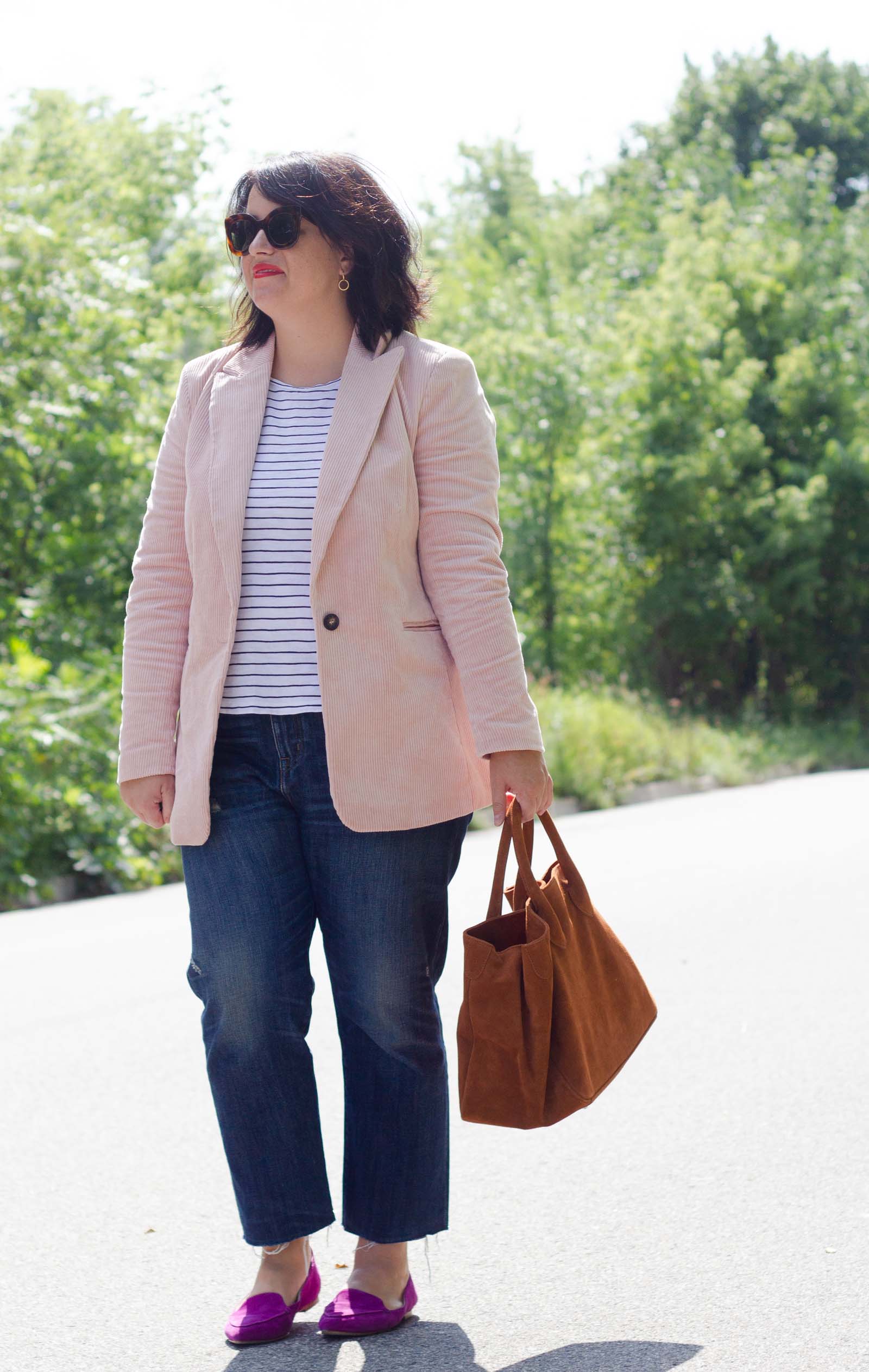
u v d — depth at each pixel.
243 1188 2.60
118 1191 3.49
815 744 22.38
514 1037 2.54
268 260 2.63
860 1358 2.39
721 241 26.69
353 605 2.52
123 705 2.71
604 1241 3.02
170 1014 5.31
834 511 25.28
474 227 43.12
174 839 2.60
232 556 2.55
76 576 13.58
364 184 2.67
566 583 22.67
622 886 7.68
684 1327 2.56
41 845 9.45
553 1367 2.41
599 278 27.69
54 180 19.12
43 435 13.30
